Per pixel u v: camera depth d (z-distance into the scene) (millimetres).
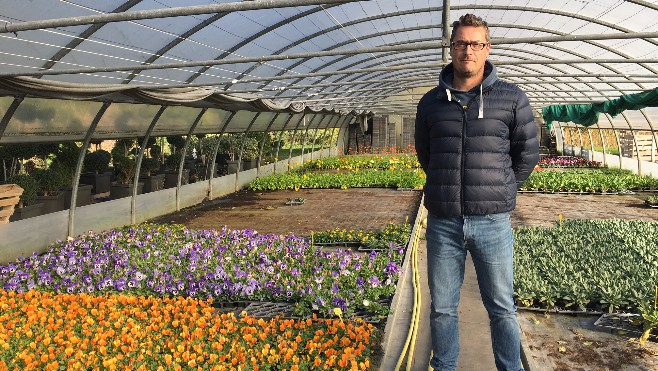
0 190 8633
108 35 7414
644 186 17094
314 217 12492
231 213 13523
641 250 7711
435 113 3275
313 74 9156
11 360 4387
